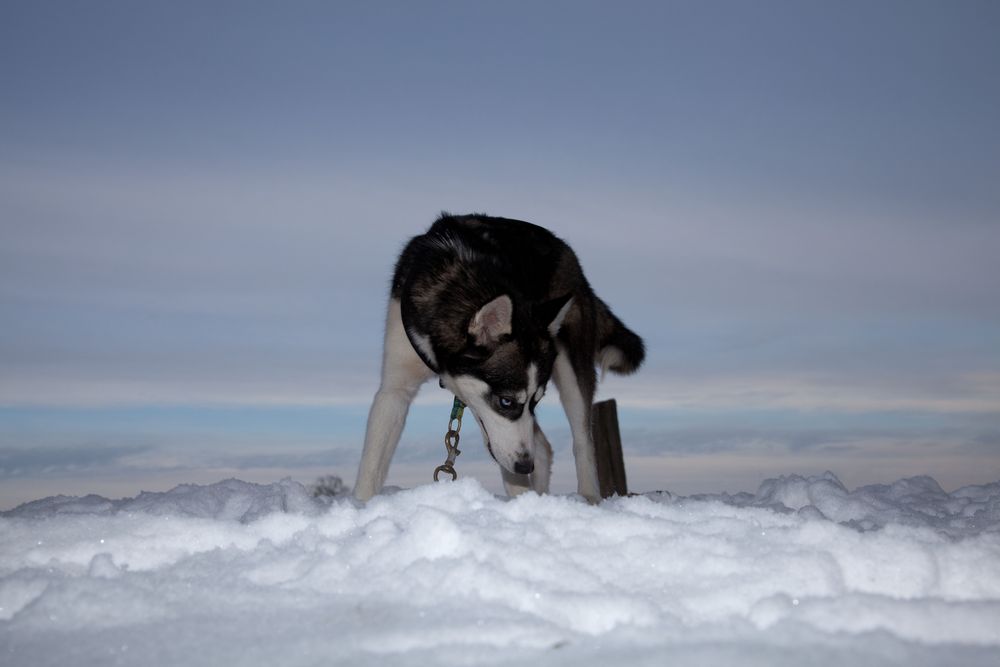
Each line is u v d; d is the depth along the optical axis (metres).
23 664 0.58
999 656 0.59
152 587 0.73
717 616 0.67
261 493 1.21
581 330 1.55
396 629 0.62
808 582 0.72
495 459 1.37
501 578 0.69
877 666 0.56
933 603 0.66
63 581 0.72
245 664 0.57
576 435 1.52
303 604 0.69
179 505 1.12
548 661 0.56
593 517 0.86
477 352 1.33
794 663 0.56
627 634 0.62
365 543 0.79
